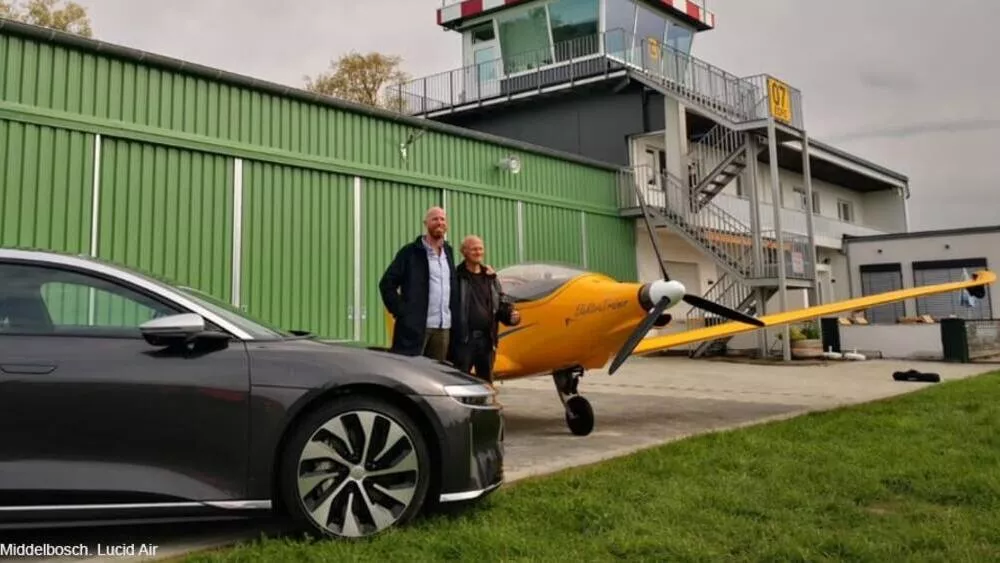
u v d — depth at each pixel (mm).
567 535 3373
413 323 5027
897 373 11648
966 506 3857
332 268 11852
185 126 10172
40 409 3021
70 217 8992
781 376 12734
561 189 17078
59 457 3027
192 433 3172
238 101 10828
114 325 3301
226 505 3176
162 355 3236
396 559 3025
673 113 19453
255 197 10938
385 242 12750
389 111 12836
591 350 6238
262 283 10914
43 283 3277
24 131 8680
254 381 3277
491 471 3680
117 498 3037
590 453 5656
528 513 3705
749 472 4625
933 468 4621
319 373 3359
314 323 11523
